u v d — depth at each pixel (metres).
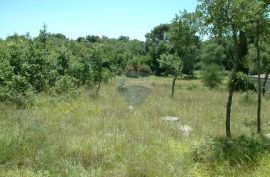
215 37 11.05
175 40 26.62
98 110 15.43
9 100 15.55
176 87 34.34
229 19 10.55
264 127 14.53
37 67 18.50
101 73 25.00
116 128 11.79
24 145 8.88
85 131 11.21
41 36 21.81
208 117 15.98
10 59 17.98
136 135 10.75
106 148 9.04
